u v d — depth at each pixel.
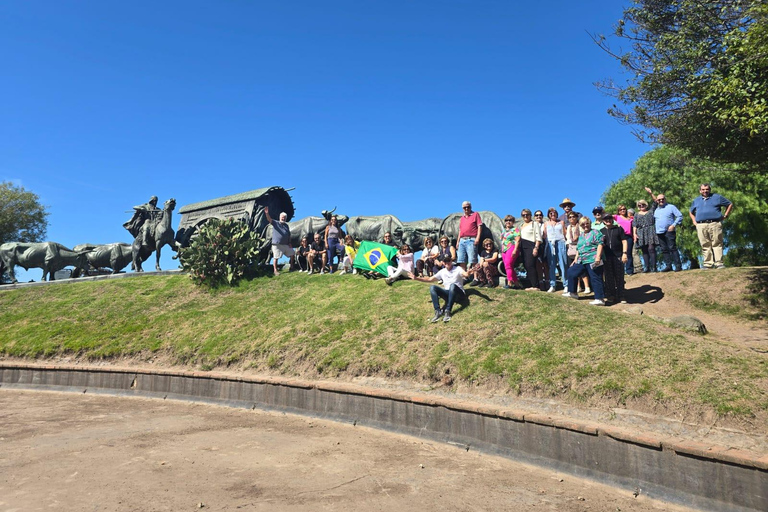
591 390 7.10
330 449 7.32
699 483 5.23
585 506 5.25
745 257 27.41
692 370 6.79
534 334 8.99
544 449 6.61
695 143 11.16
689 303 11.30
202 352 12.97
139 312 16.38
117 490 5.39
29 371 14.09
